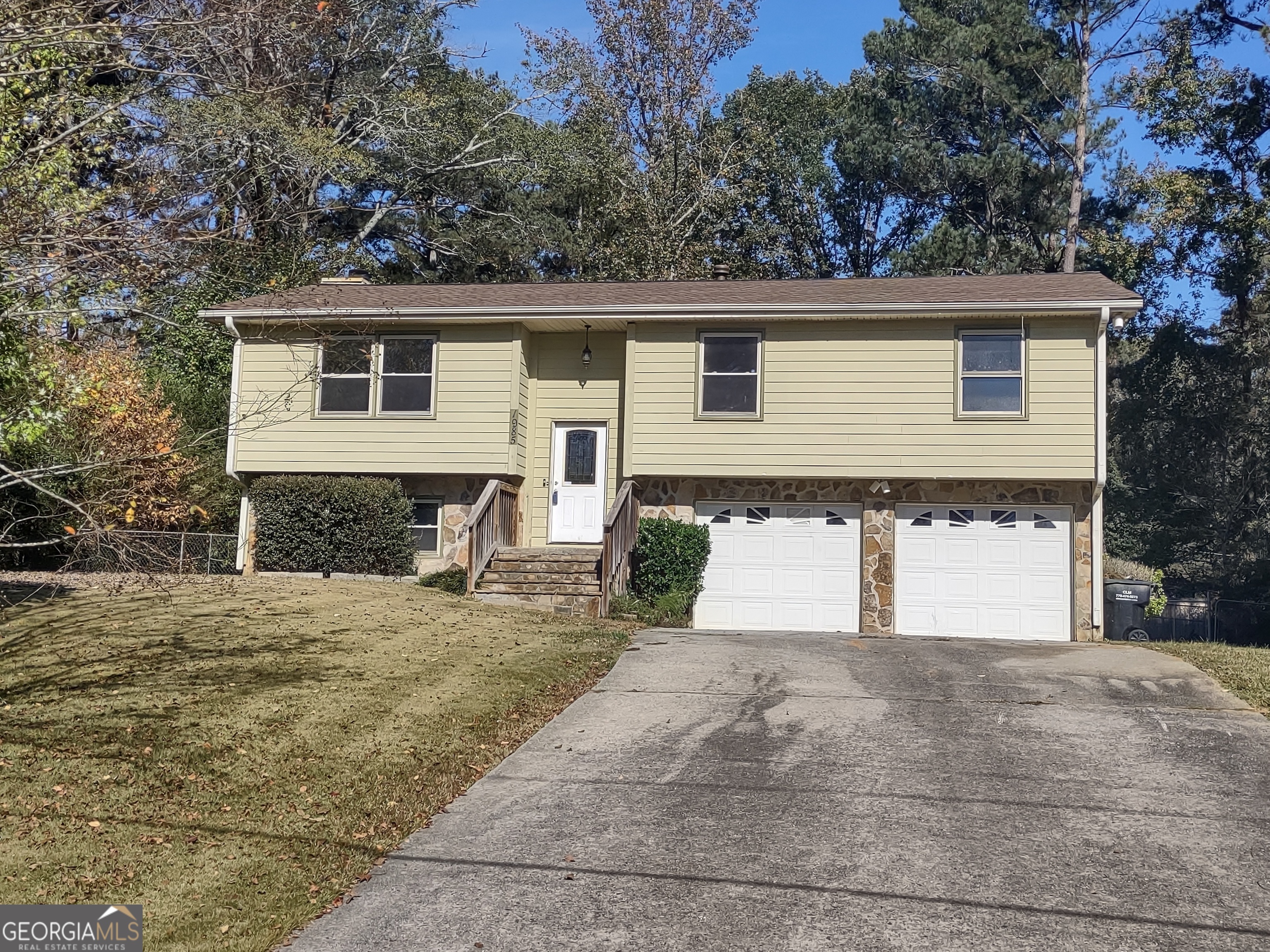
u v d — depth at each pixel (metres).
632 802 7.39
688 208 33.88
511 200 34.16
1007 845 6.56
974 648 13.68
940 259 33.94
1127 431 35.06
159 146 9.65
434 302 18.56
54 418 8.55
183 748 7.90
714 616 18.12
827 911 5.63
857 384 17.53
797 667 11.96
